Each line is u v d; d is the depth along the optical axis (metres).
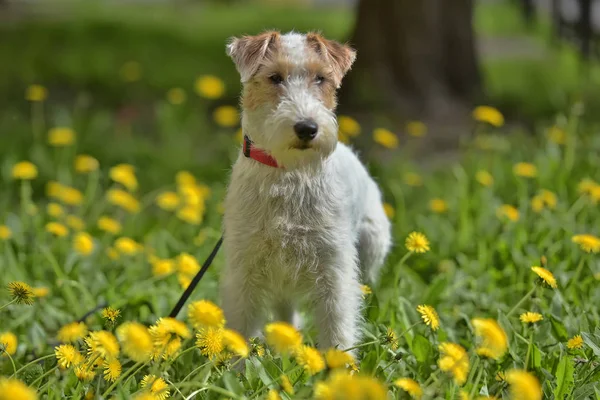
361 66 13.66
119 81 15.96
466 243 7.51
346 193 5.21
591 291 6.09
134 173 10.08
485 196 8.45
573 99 13.80
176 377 4.79
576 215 8.01
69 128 11.18
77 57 18.64
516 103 14.16
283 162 4.87
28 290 4.63
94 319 5.83
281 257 5.05
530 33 24.09
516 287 6.28
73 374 4.52
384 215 6.17
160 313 5.93
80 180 9.55
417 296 6.22
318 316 5.14
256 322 5.29
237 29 25.39
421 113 13.20
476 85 14.05
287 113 4.78
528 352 4.65
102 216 8.75
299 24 26.53
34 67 16.98
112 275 6.73
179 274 6.35
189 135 11.76
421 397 4.00
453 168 9.81
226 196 5.28
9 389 3.06
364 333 5.25
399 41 13.52
